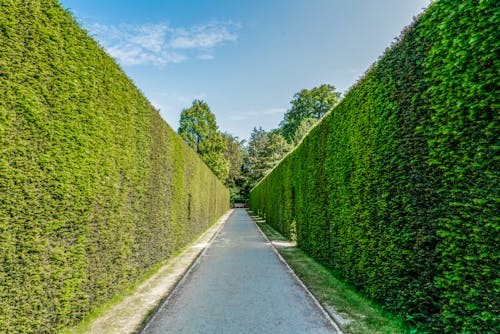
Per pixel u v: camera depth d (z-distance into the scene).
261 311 4.24
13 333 2.68
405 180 3.64
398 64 3.83
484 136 2.46
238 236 13.95
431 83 3.12
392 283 3.95
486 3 2.36
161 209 7.54
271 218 19.38
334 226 6.40
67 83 3.57
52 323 3.24
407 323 3.60
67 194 3.50
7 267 2.64
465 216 2.61
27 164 2.90
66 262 3.49
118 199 5.00
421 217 3.27
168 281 5.97
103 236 4.46
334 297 4.84
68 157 3.53
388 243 4.05
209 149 45.97
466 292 2.61
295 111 48.38
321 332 3.52
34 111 2.99
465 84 2.56
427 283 3.13
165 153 7.91
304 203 9.46
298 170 10.54
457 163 2.72
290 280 5.97
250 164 63.44
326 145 7.15
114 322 3.86
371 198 4.61
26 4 2.96
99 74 4.42
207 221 17.52
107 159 4.58
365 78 4.91
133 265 5.68
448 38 2.80
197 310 4.30
